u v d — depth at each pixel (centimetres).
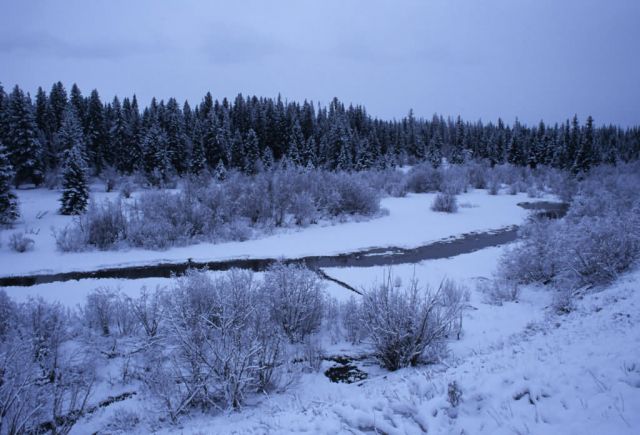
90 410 675
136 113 4916
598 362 459
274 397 671
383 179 4294
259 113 5909
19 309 880
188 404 637
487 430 383
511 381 468
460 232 2314
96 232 1936
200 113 6212
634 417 340
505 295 1170
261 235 2205
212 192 2472
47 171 3694
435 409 438
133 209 2380
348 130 6159
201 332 685
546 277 1277
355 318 941
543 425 365
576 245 1127
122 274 1561
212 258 1794
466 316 1015
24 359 607
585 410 371
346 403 508
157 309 918
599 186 3903
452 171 4728
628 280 980
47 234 2117
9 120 3547
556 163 6238
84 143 3884
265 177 2672
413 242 2083
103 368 799
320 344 909
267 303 921
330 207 2675
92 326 948
